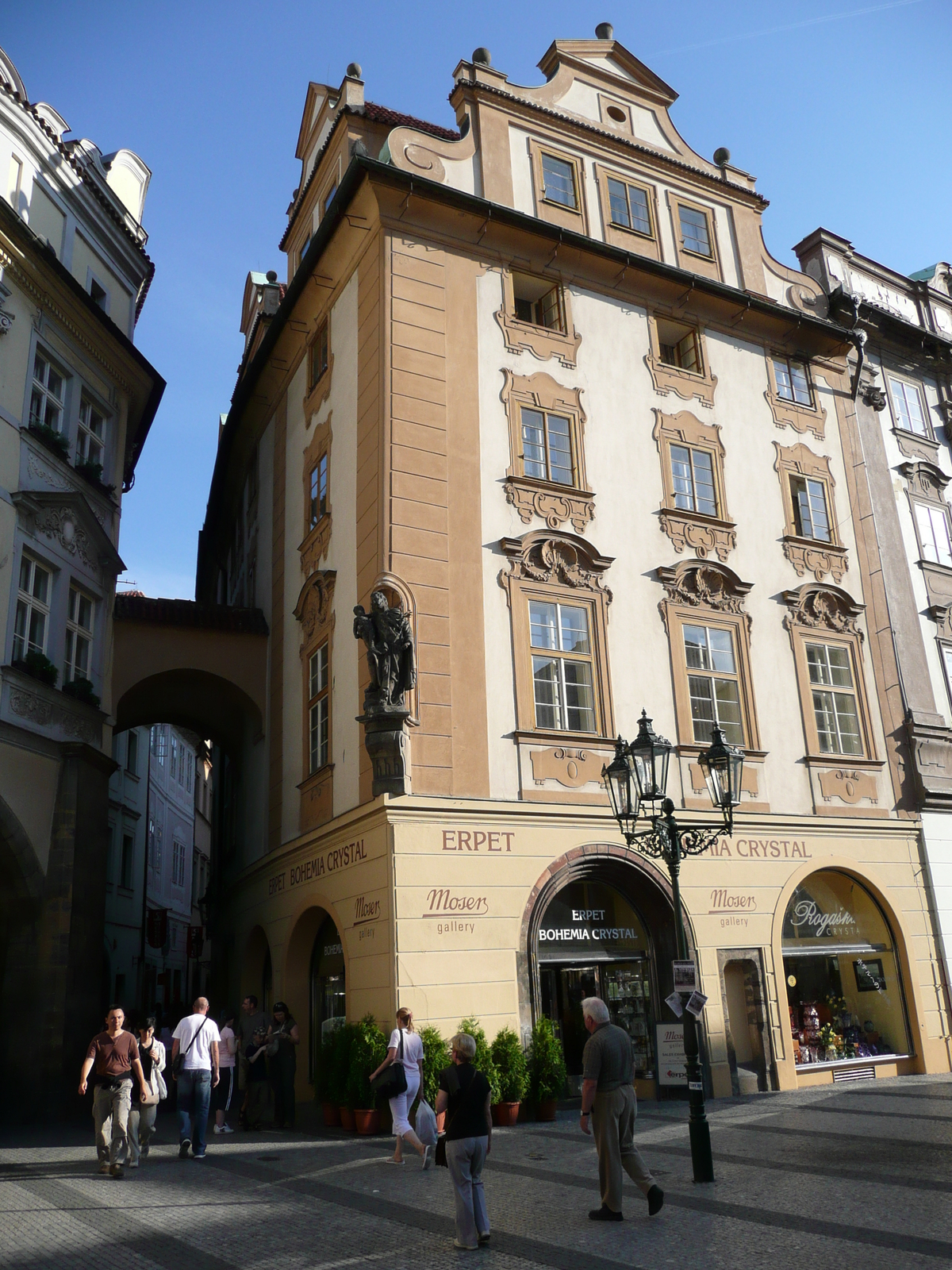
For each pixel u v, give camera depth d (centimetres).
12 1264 731
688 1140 1216
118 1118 1099
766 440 2134
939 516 2466
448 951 1448
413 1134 1105
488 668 1614
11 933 1672
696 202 2220
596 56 2202
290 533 2128
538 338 1870
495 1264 697
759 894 1794
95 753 1828
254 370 2330
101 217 2208
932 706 2189
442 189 1788
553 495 1781
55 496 1816
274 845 2011
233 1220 859
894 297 2664
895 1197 848
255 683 2197
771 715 1919
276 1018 1582
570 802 1619
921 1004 1927
